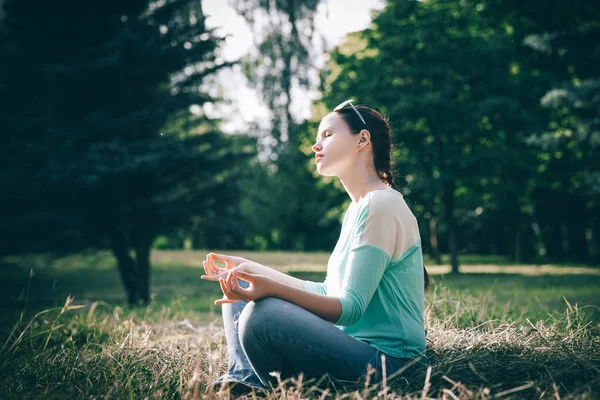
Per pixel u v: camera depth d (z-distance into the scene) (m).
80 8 8.54
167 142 8.77
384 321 2.11
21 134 8.36
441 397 1.97
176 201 8.94
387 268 2.12
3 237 8.34
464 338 2.65
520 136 16.53
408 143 15.83
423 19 16.31
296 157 23.17
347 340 2.04
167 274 16.34
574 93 11.91
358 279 2.01
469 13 17.31
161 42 8.73
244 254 24.08
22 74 8.20
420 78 16.27
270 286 1.97
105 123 8.32
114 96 8.64
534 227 24.78
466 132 15.62
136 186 8.73
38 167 8.29
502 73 16.02
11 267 16.14
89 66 8.00
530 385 1.94
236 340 2.32
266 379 2.08
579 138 13.02
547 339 2.54
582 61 12.28
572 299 6.19
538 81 16.27
